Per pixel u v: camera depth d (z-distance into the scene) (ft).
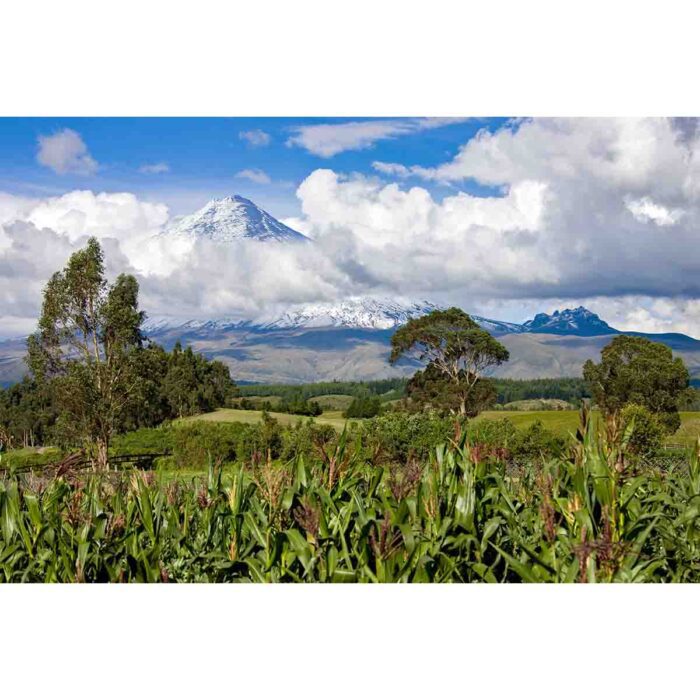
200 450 75.92
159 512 16.93
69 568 15.62
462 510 15.19
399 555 14.64
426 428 57.98
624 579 14.29
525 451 46.19
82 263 124.67
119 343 123.54
